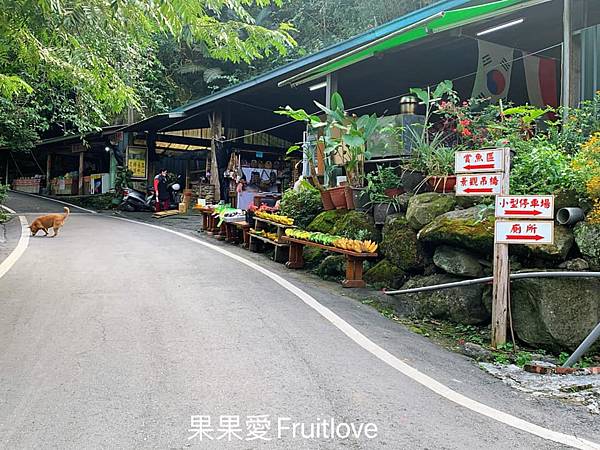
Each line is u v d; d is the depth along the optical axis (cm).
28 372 369
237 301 574
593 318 473
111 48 870
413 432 300
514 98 1034
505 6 701
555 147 607
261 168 1684
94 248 926
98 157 2616
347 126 904
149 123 1864
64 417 305
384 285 674
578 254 506
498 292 482
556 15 838
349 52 1012
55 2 488
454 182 686
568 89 696
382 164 921
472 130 734
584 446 293
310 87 1249
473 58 1096
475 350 470
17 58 727
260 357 409
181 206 1778
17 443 276
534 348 488
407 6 2023
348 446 282
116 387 347
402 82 1312
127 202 1884
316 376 377
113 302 554
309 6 2339
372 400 341
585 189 513
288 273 764
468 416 326
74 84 755
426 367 413
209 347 427
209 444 279
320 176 1021
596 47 692
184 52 2556
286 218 845
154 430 293
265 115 1859
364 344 455
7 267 736
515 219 468
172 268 754
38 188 2695
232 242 1055
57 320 487
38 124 1917
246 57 584
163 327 475
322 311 551
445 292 579
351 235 764
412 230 674
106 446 275
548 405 354
